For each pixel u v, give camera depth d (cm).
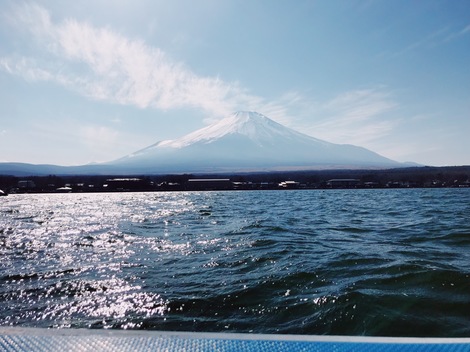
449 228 1797
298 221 2402
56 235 1973
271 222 2331
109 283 952
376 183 16212
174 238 1739
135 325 680
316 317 659
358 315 650
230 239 1619
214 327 648
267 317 675
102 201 7219
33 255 1380
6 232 2148
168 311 738
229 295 805
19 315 743
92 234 1994
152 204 5684
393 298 721
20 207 5175
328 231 1831
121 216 3306
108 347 281
